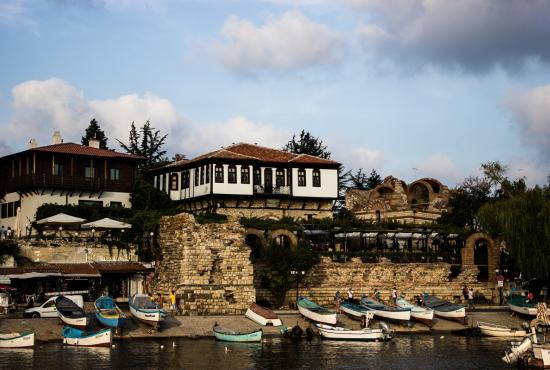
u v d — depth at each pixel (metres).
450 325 81.81
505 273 101.25
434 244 106.19
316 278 91.75
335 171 114.56
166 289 83.88
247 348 67.38
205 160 108.69
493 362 62.38
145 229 91.44
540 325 75.94
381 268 94.38
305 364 60.53
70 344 66.38
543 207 94.62
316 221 99.62
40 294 78.00
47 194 100.62
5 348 64.44
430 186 127.69
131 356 62.00
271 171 111.25
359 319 80.75
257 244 93.44
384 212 121.19
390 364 61.03
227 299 82.31
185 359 61.47
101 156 104.50
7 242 84.12
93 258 88.44
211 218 98.19
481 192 133.62
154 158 148.50
